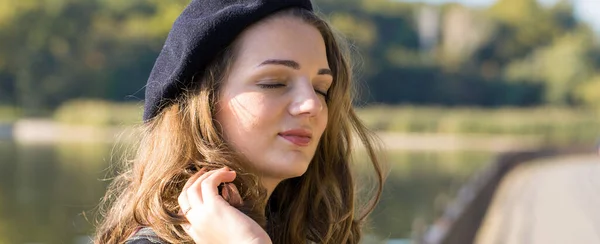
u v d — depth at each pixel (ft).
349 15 233.76
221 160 5.28
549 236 36.24
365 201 7.70
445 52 243.60
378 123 166.20
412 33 245.24
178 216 5.09
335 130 6.32
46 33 169.78
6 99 165.27
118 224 5.46
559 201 52.70
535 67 242.37
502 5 258.98
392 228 40.55
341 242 6.56
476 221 36.81
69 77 168.86
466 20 248.52
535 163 100.48
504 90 234.38
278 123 5.33
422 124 166.30
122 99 171.42
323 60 5.59
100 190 66.64
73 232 45.29
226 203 4.94
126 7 177.78
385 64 221.05
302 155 5.41
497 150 146.72
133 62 173.47
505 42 252.01
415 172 90.33
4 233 46.21
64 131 138.31
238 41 5.36
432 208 53.78
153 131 5.59
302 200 6.42
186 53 5.29
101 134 135.54
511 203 50.65
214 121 5.39
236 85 5.34
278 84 5.36
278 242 6.35
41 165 88.02
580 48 248.11
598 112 230.68
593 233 37.78
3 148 111.14
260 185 5.35
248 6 5.32
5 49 166.61
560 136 183.93
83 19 174.19
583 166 94.68
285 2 5.47
